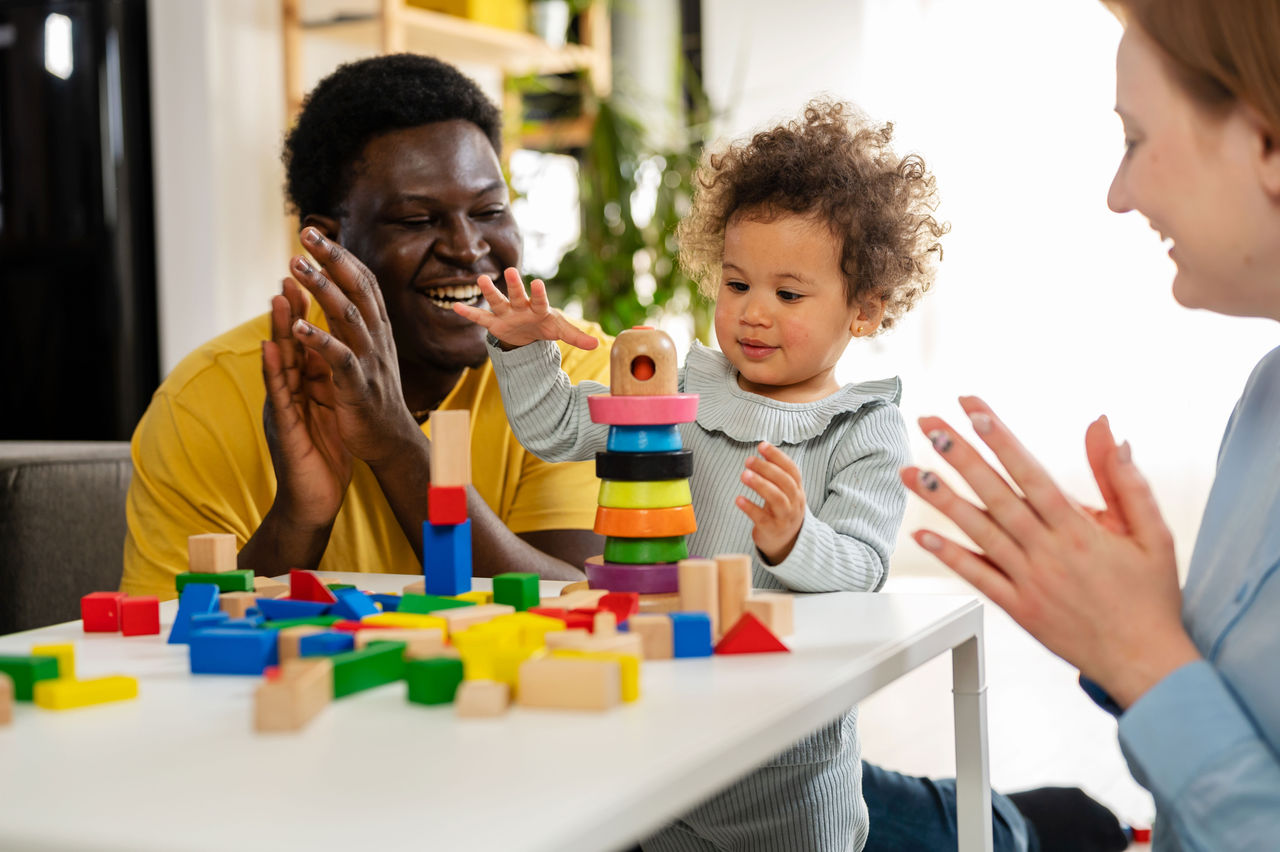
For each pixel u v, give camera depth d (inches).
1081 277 157.5
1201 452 150.2
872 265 47.0
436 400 55.7
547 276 132.0
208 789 19.3
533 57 128.6
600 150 130.8
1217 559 29.6
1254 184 25.0
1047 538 26.8
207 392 52.7
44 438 116.6
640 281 135.3
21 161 114.4
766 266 45.8
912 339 166.4
